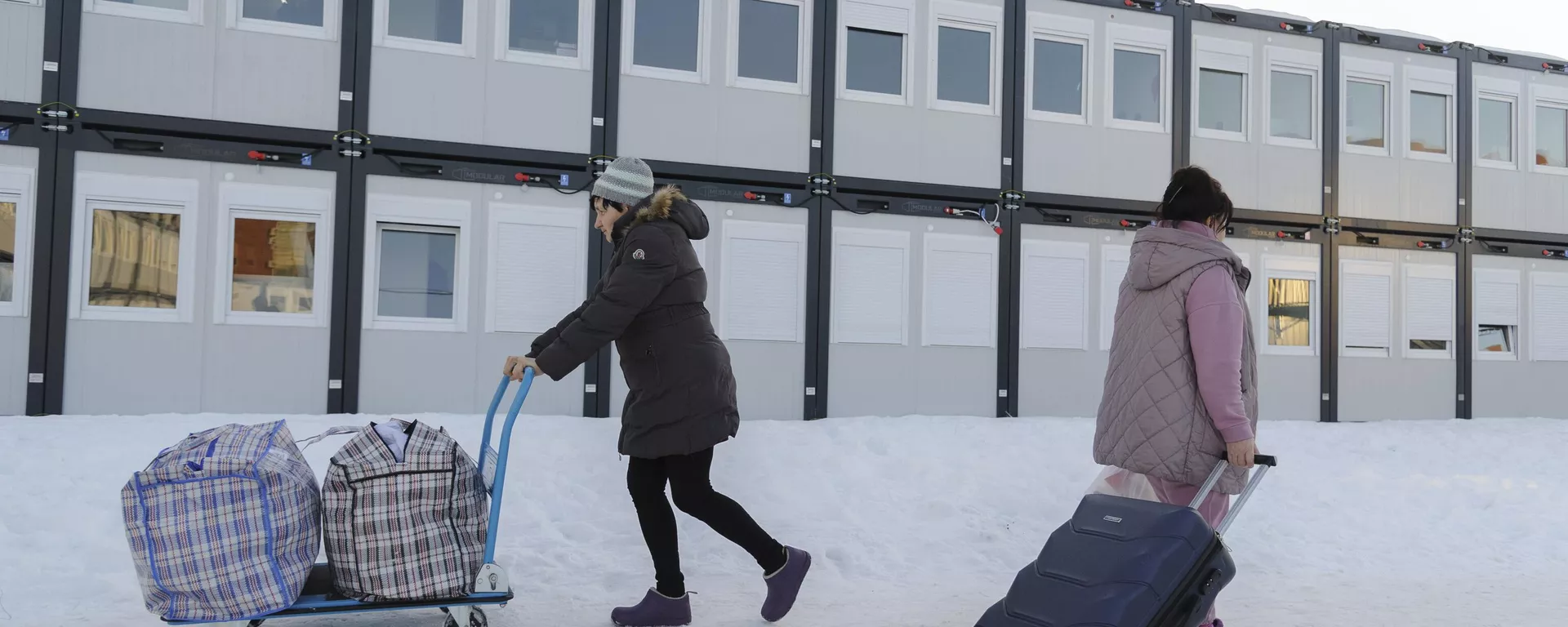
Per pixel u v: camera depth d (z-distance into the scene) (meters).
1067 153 10.32
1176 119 10.62
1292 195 11.09
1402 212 11.52
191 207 8.15
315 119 8.41
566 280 8.94
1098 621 2.32
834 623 3.56
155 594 2.82
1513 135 12.09
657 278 3.19
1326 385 11.10
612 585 3.98
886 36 9.86
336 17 8.48
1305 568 4.73
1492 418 11.68
